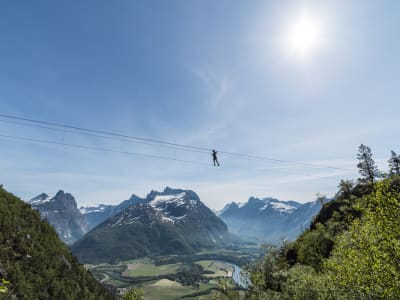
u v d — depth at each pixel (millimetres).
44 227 85250
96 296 82062
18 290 55219
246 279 54438
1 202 74625
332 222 74812
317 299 31391
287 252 88625
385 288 21531
